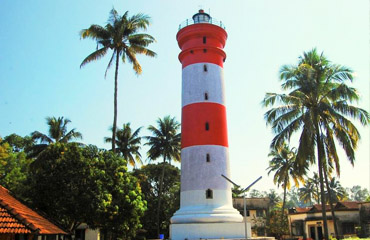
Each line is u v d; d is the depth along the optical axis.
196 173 28.19
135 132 51.22
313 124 23.91
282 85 26.70
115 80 33.12
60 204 24.27
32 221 16.16
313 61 27.16
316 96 25.42
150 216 51.34
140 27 34.69
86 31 33.44
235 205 56.22
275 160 51.25
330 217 45.84
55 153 26.19
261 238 25.91
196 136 29.03
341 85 24.58
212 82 30.62
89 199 24.16
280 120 25.33
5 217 14.90
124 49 33.97
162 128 50.84
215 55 31.70
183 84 31.48
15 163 41.41
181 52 32.16
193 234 25.95
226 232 26.08
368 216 41.56
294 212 56.06
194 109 29.78
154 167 56.12
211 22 33.34
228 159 29.56
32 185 25.86
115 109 32.53
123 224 26.03
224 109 30.75
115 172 27.02
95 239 36.44
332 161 26.23
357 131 24.72
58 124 46.88
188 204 27.91
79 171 25.09
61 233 19.61
